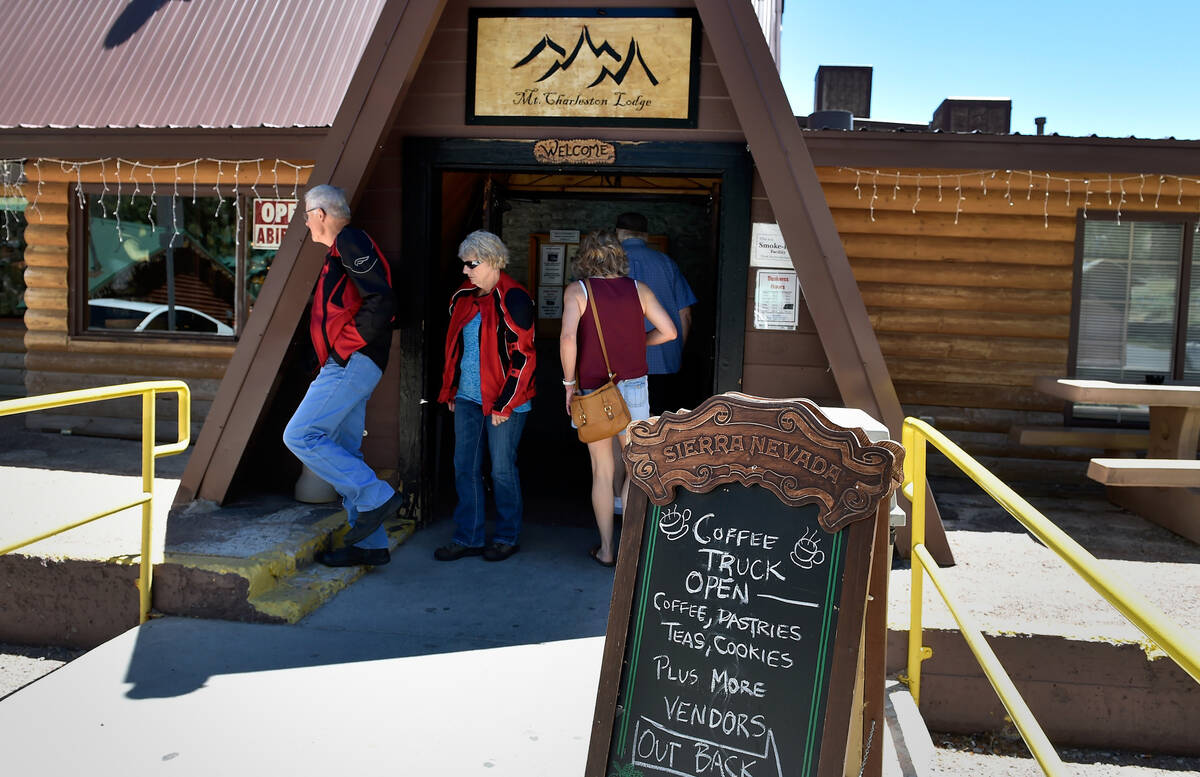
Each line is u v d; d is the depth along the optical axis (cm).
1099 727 382
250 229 751
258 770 284
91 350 770
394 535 520
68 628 428
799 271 465
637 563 251
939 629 381
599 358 469
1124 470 480
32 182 764
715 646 239
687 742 237
